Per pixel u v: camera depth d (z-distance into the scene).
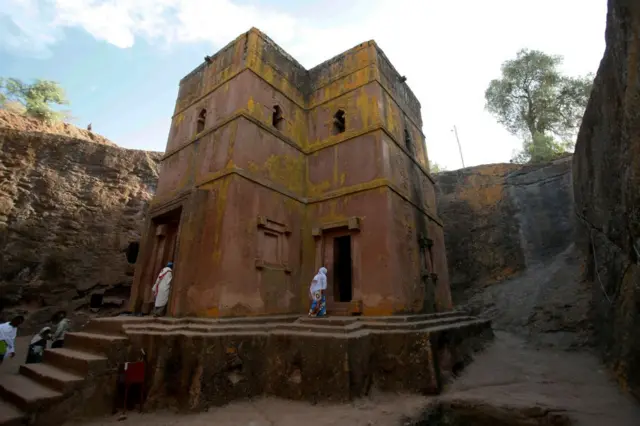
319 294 8.68
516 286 15.60
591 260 11.88
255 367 6.89
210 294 7.93
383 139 10.28
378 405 6.05
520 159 23.73
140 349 6.71
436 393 6.43
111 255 17.72
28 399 5.29
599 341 9.02
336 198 10.42
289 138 11.23
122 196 19.27
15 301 14.91
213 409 6.06
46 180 17.31
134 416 5.98
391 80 12.58
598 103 7.54
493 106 27.30
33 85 24.11
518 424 5.45
